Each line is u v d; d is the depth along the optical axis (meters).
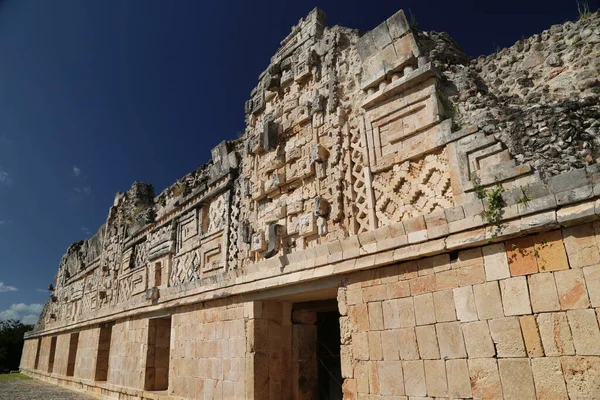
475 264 5.60
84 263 22.89
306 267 7.92
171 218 14.25
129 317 14.81
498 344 5.18
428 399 5.69
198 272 12.05
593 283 4.61
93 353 17.72
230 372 9.45
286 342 9.49
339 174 8.10
